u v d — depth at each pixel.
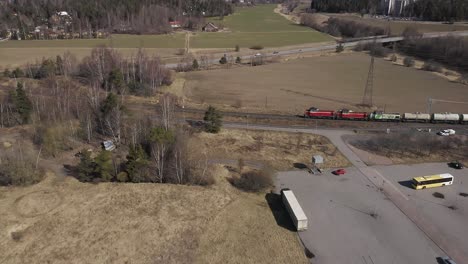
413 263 60.78
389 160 96.38
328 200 77.75
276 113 129.50
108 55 160.75
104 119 104.62
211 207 71.62
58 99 111.50
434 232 68.50
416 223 70.94
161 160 80.69
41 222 64.56
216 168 86.81
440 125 122.44
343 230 68.31
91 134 102.50
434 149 102.06
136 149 82.38
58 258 57.09
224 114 125.94
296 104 141.00
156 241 61.78
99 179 78.25
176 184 78.81
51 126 101.31
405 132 112.00
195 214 69.19
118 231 63.34
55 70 162.88
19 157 82.31
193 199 73.56
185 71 191.50
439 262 61.12
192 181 79.94
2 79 149.38
